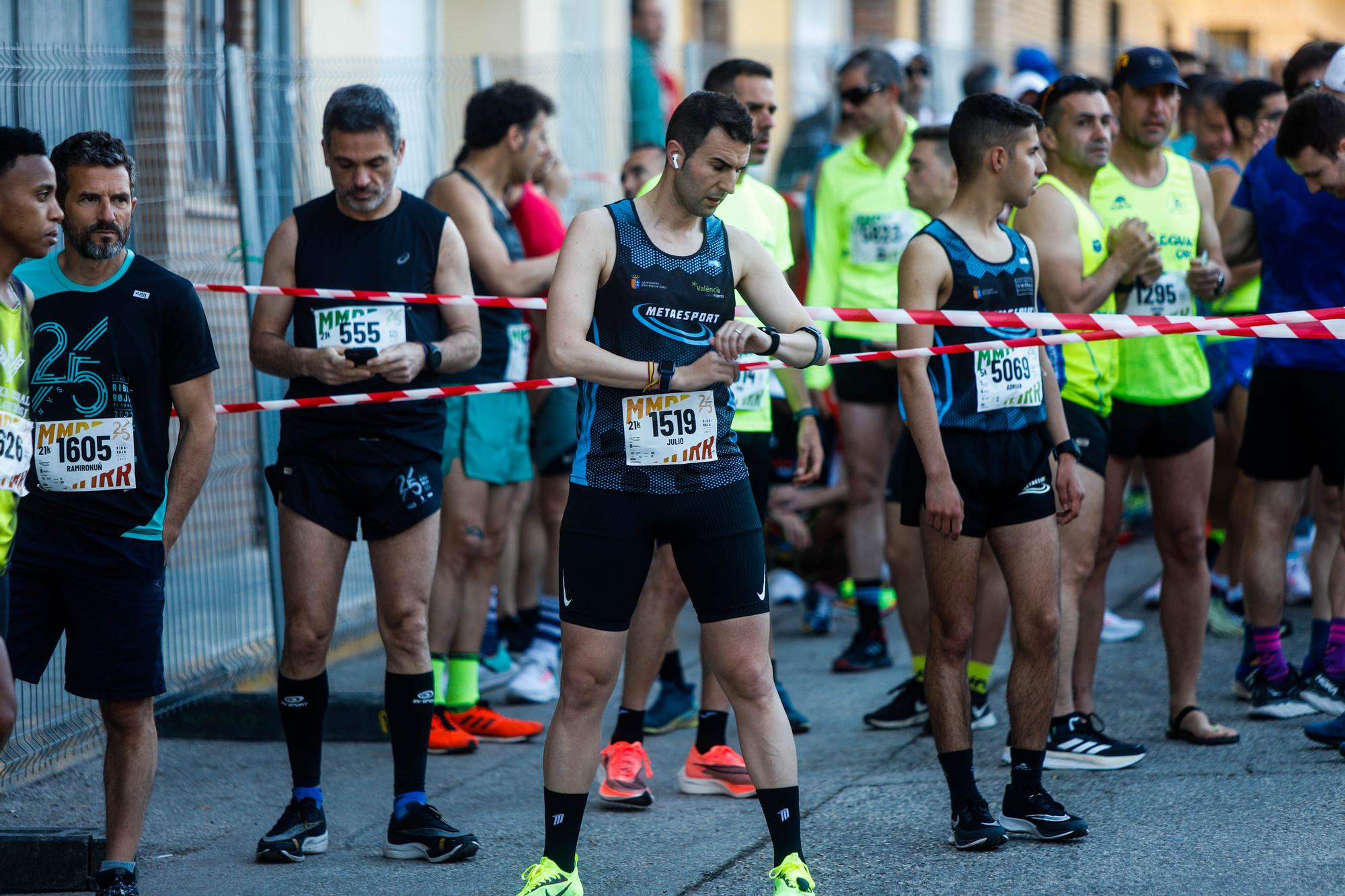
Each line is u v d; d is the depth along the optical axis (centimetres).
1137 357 1861
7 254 1255
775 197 1941
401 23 3647
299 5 2788
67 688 1394
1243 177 2053
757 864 1525
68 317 1375
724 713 1808
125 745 1415
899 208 2414
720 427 1350
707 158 1298
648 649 1762
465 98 2784
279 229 1645
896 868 1484
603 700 1359
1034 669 1536
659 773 1908
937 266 1516
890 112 2408
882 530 2461
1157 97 1906
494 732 2073
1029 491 1525
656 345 1322
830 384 2462
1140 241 1753
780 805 1341
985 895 1396
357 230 1631
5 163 1235
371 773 1919
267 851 1568
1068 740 1802
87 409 1373
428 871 1536
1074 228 1772
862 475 2431
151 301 1388
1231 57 4950
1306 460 1986
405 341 1628
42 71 1789
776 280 1395
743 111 1304
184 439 1419
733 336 1289
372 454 1583
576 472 1344
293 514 1587
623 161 3447
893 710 2070
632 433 1316
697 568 1347
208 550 2125
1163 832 1547
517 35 3881
